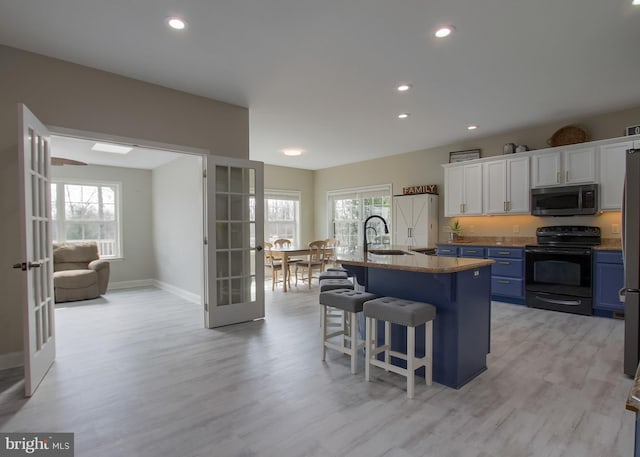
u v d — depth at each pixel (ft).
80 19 7.84
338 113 14.52
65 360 9.72
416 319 7.39
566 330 12.08
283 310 15.24
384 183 23.43
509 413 6.88
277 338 11.50
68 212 20.62
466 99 13.00
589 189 14.23
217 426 6.47
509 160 16.65
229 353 10.15
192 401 7.40
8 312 9.06
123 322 13.61
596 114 14.75
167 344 10.98
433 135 17.99
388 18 7.89
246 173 13.64
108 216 21.94
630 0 7.27
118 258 21.93
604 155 14.01
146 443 5.98
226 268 13.10
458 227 19.20
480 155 18.63
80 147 16.37
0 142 8.91
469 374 8.32
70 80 9.86
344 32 8.47
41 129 8.82
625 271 8.30
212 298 12.64
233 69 10.41
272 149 21.17
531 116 14.93
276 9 7.52
